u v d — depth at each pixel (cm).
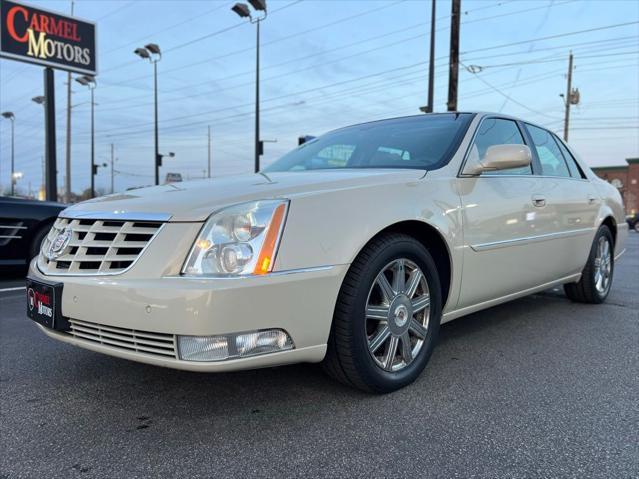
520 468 191
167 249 209
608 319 412
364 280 237
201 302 196
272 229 212
